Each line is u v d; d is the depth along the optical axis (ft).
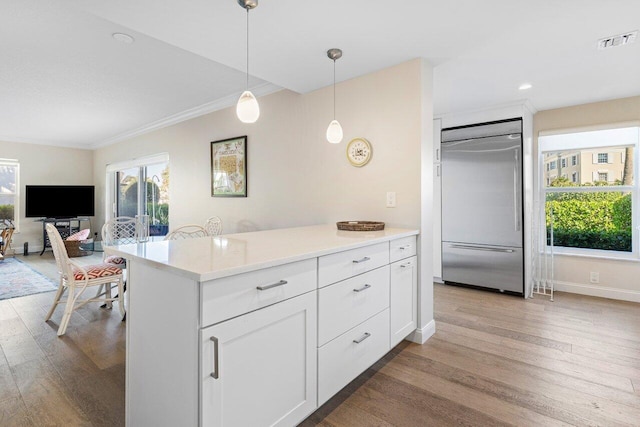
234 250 5.14
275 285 4.42
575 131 12.25
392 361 7.26
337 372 5.56
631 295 11.44
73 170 23.71
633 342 8.14
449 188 13.43
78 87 11.62
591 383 6.35
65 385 6.31
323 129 10.12
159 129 17.07
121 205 21.59
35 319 9.69
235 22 6.44
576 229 12.85
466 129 12.95
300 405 4.87
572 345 7.99
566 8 6.08
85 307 10.90
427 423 5.27
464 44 7.45
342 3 5.87
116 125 17.47
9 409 5.58
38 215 21.80
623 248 12.00
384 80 8.71
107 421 5.30
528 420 5.32
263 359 4.33
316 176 10.37
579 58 8.25
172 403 4.11
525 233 11.84
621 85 10.21
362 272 6.18
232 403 3.97
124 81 11.08
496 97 11.34
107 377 6.59
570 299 11.67
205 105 13.76
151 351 4.48
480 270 12.75
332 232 7.72
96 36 8.02
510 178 11.98
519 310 10.51
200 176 14.66
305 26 6.63
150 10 5.98
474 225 12.84
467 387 6.26
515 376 6.62
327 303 5.34
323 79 9.43
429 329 8.50
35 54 9.02
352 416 5.45
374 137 8.94
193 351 3.74
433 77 9.45
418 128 8.14
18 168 21.70
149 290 4.50
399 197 8.50
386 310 6.94
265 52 7.74
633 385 6.27
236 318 3.98
